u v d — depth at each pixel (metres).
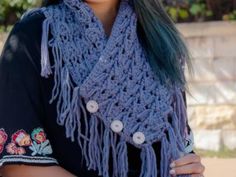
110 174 1.99
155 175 2.00
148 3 2.17
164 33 2.17
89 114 1.96
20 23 2.04
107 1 2.12
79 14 2.00
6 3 8.27
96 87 1.95
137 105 2.00
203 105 7.47
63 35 1.99
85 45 1.99
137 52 2.05
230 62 7.45
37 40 1.99
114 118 1.97
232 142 7.39
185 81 2.19
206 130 7.46
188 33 7.51
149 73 2.06
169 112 2.06
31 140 1.92
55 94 1.95
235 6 8.05
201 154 7.17
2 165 1.89
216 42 7.48
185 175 2.05
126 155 1.98
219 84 7.46
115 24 2.05
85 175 1.96
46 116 1.97
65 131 1.95
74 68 1.96
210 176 6.02
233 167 6.39
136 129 1.99
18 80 1.95
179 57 2.20
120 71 1.99
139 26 2.17
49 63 1.96
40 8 2.08
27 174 1.92
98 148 1.96
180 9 8.02
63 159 1.97
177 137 2.07
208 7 8.07
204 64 7.50
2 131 1.92
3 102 1.95
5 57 1.98
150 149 2.00
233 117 7.41
